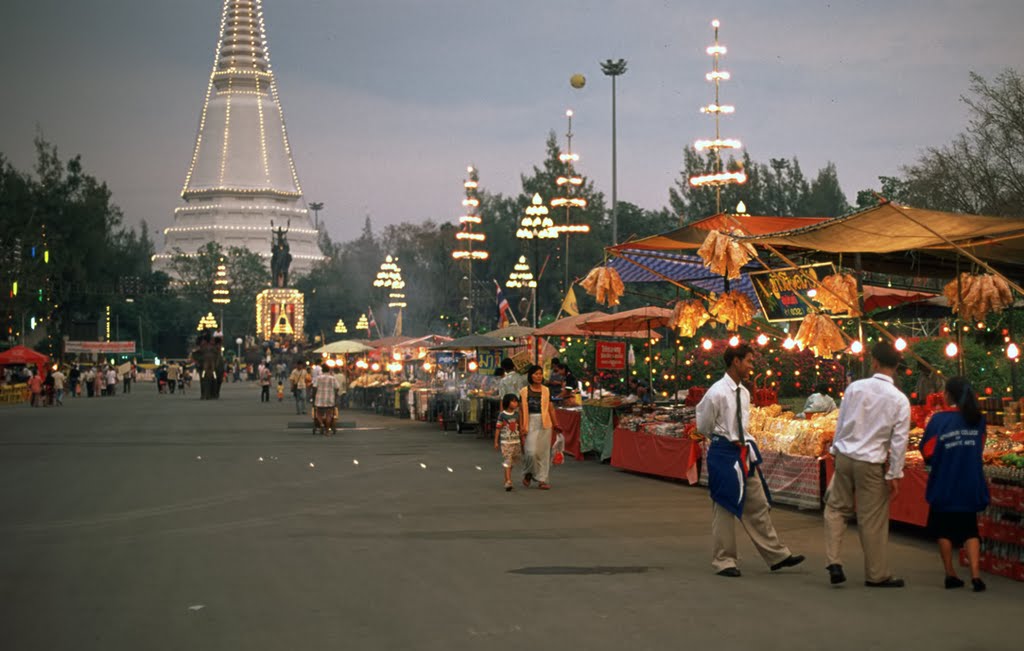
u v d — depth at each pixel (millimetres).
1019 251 15297
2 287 71875
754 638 7254
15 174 84562
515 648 7004
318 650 7000
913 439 12750
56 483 17469
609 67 47250
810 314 15844
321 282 130875
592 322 24734
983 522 9773
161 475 18734
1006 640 7180
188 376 83938
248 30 177375
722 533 9578
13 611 8234
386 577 9484
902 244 13867
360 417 39531
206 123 174500
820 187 94812
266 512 13898
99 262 90438
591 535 11906
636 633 7398
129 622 7848
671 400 24156
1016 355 16266
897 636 7297
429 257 102812
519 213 81875
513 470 19484
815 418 14789
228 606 8352
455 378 34219
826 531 9250
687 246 18562
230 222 168000
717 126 34688
